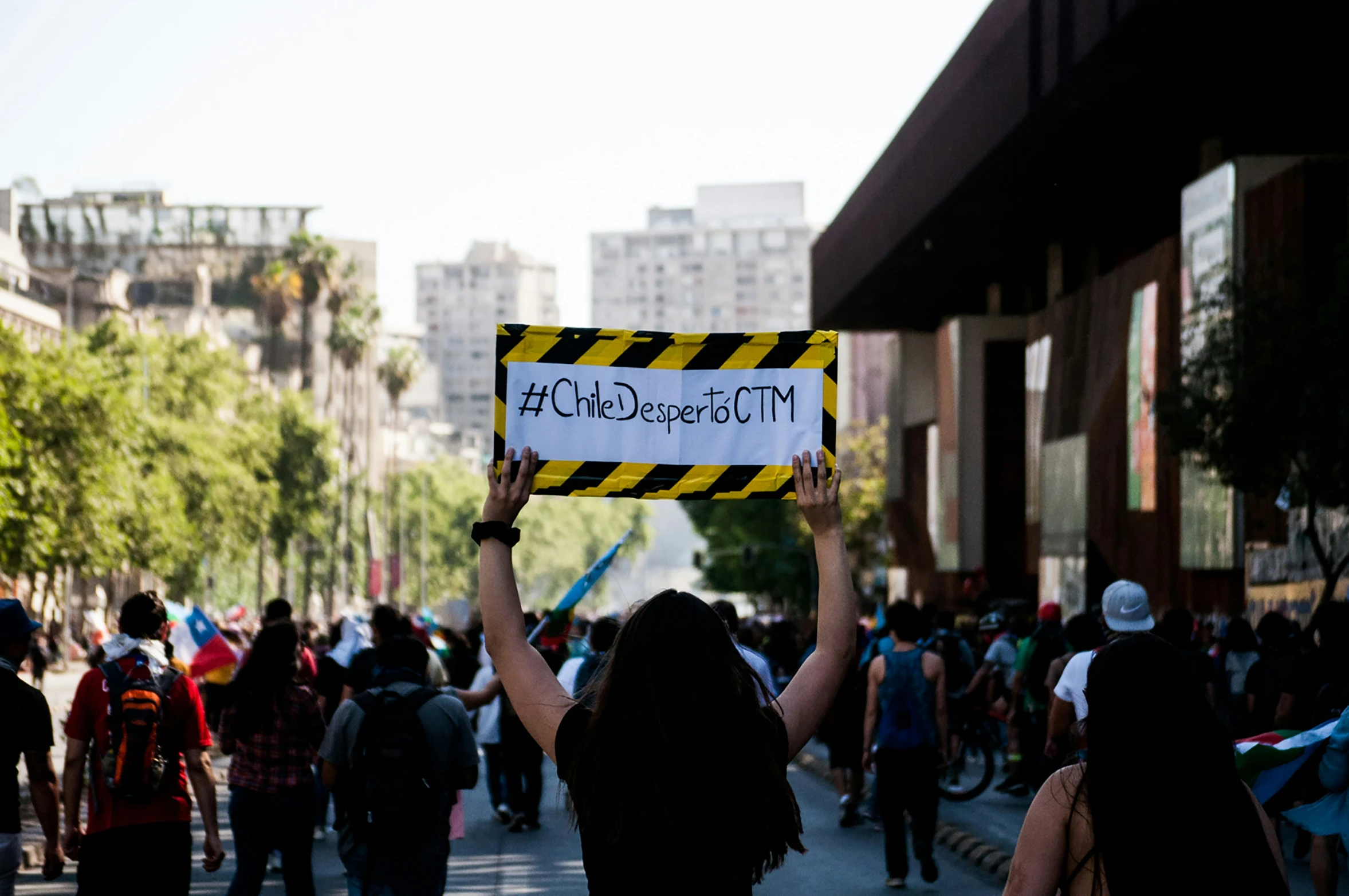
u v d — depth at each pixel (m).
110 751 6.83
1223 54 30.50
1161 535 32.34
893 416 64.44
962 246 48.84
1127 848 3.37
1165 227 44.31
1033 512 43.41
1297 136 36.09
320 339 131.88
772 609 90.19
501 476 3.58
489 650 3.46
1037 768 16.09
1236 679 13.38
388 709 7.23
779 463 3.62
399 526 129.62
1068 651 15.89
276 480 82.94
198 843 14.20
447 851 7.34
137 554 53.19
